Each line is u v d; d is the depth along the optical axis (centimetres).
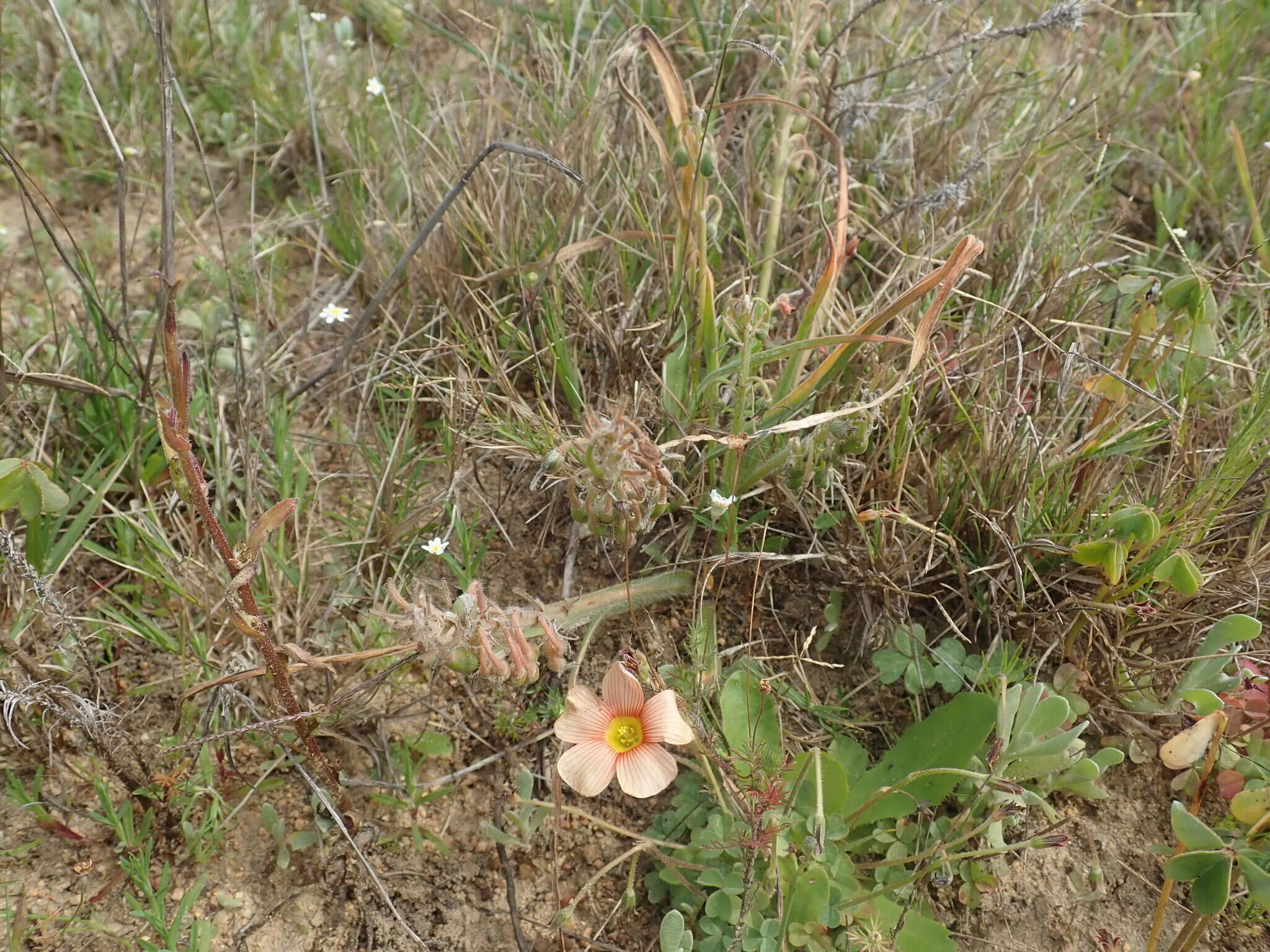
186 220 39
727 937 24
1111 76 45
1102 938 25
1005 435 29
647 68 41
